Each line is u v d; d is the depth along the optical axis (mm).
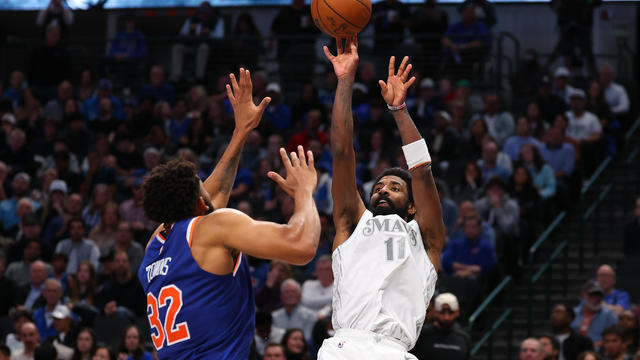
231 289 3506
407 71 4266
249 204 11539
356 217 4230
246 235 3434
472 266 10336
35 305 10250
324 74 16766
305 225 3475
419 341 8055
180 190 3549
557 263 12008
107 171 13430
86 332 8898
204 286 3465
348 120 4195
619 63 17031
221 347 3475
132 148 14008
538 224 12203
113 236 11547
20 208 12477
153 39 17359
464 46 15984
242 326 3547
